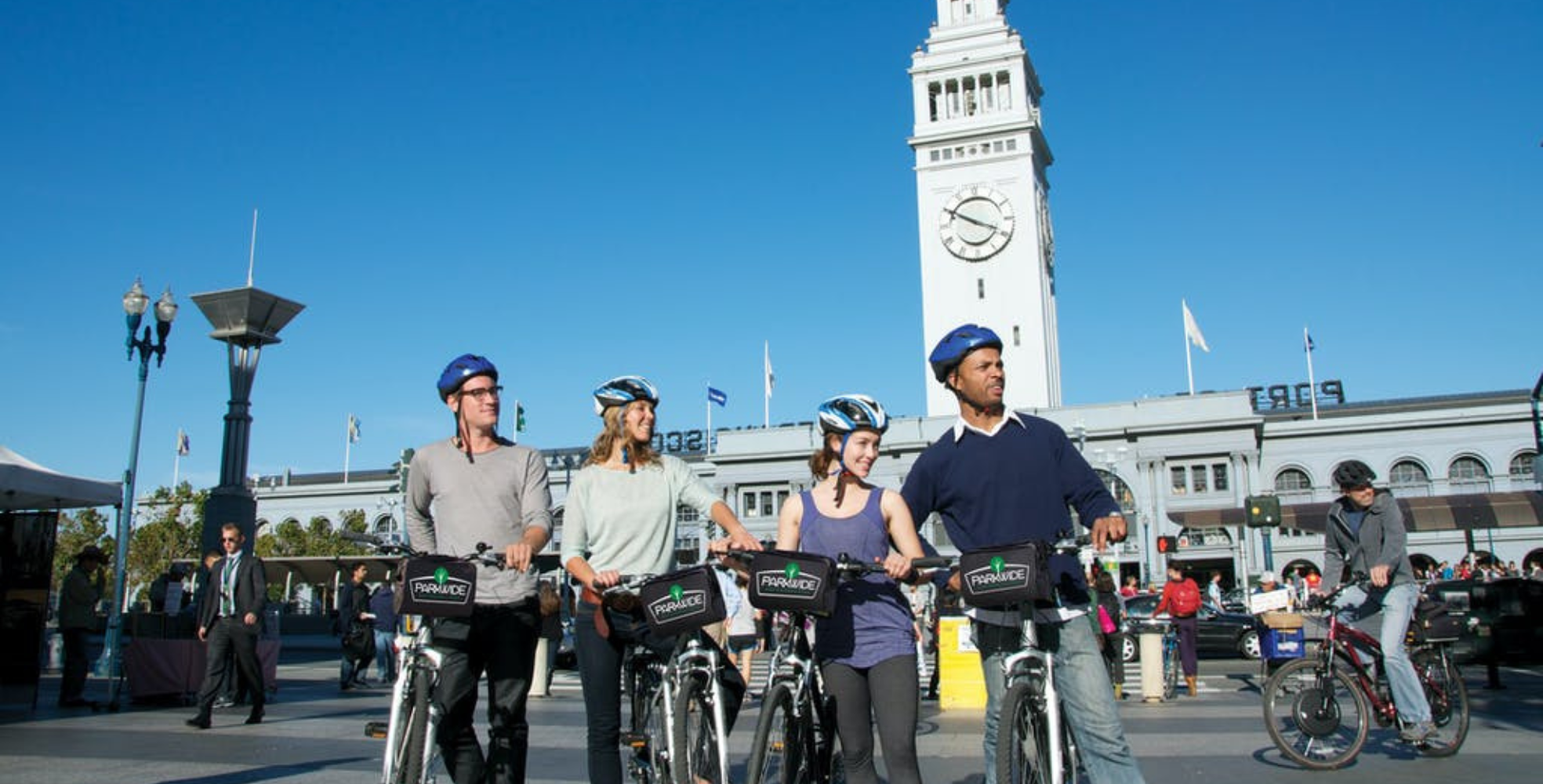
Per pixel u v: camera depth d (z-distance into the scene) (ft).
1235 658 94.27
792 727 16.99
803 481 232.73
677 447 296.30
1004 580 15.94
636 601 18.35
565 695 58.85
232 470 74.43
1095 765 17.03
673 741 16.67
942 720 44.42
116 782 27.35
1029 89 247.91
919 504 18.80
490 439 20.43
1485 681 60.39
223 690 50.47
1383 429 218.38
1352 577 29.96
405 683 17.39
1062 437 18.43
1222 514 120.98
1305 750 29.30
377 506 283.38
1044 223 245.45
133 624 58.08
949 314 229.86
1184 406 214.07
